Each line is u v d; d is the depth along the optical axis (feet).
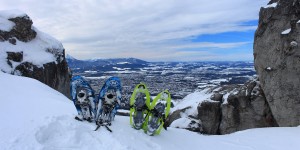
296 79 35.24
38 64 49.78
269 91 37.96
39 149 17.12
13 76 35.45
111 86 22.22
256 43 39.55
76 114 22.86
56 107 25.09
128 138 20.15
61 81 55.88
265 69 38.29
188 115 50.57
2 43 48.06
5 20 51.08
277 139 27.40
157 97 22.95
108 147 18.51
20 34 51.60
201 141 24.99
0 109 22.53
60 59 56.18
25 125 19.53
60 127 19.88
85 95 21.74
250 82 42.47
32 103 25.34
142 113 22.35
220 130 44.06
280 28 36.73
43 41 55.21
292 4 36.01
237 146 24.95
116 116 25.90
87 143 18.85
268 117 39.99
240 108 41.78
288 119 36.14
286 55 35.88
